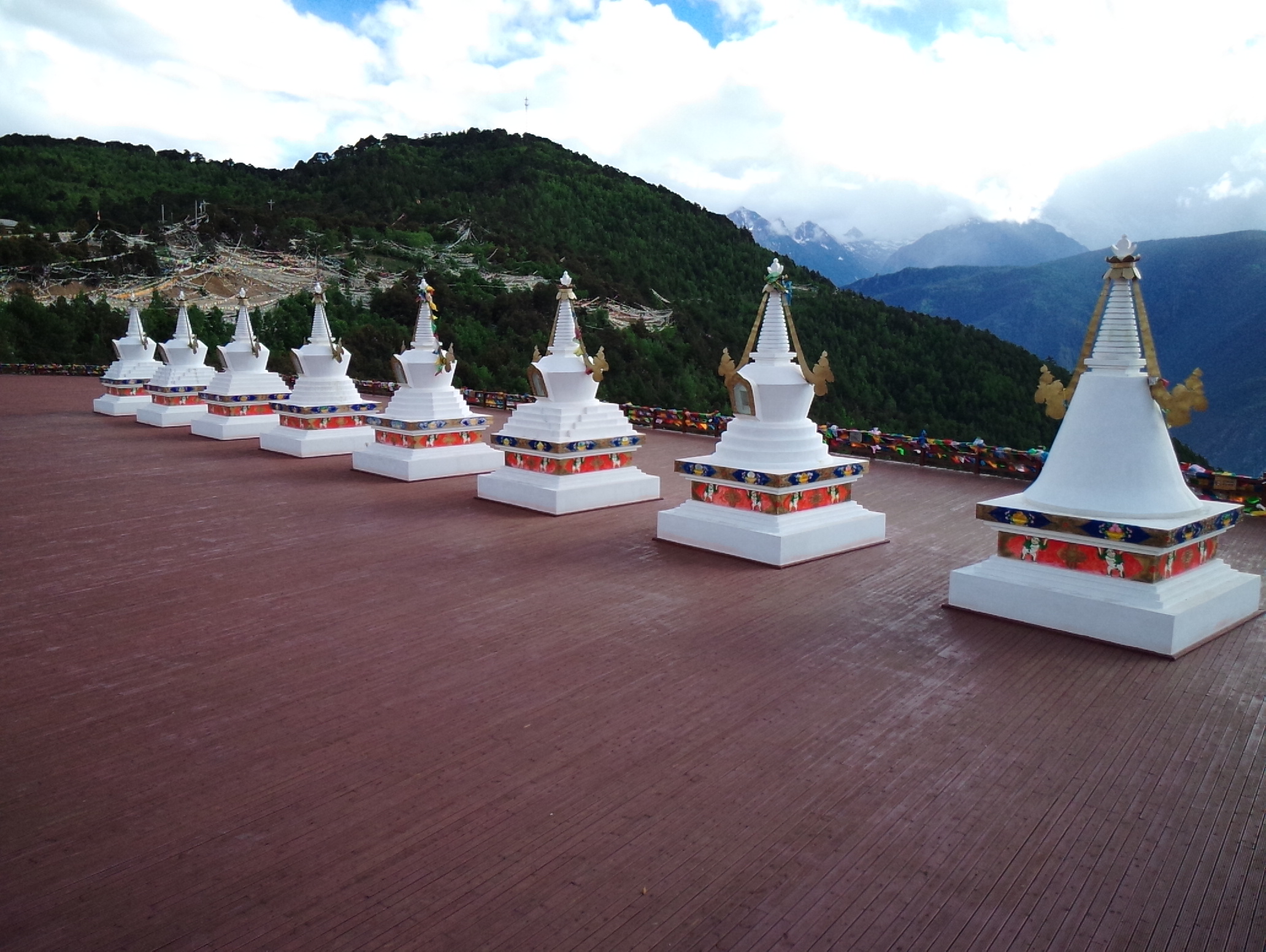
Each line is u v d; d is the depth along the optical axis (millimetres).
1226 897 4004
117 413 24203
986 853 4355
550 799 4840
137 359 24984
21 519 11945
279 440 18000
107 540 10797
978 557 10109
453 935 3709
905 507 12969
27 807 4738
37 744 5484
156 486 14438
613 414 13078
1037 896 4008
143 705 6059
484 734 5633
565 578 9164
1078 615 7422
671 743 5523
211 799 4820
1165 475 7555
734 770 5188
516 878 4117
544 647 7199
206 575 9258
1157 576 7188
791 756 5367
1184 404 7344
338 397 18125
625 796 4879
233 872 4145
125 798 4832
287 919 3809
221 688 6363
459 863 4230
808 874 4168
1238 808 4781
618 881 4094
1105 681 6535
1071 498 7668
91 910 3863
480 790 4934
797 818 4656
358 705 6070
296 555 10086
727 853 4332
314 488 14273
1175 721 5867
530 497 12609
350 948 3625
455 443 15727
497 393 25094
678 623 7797
